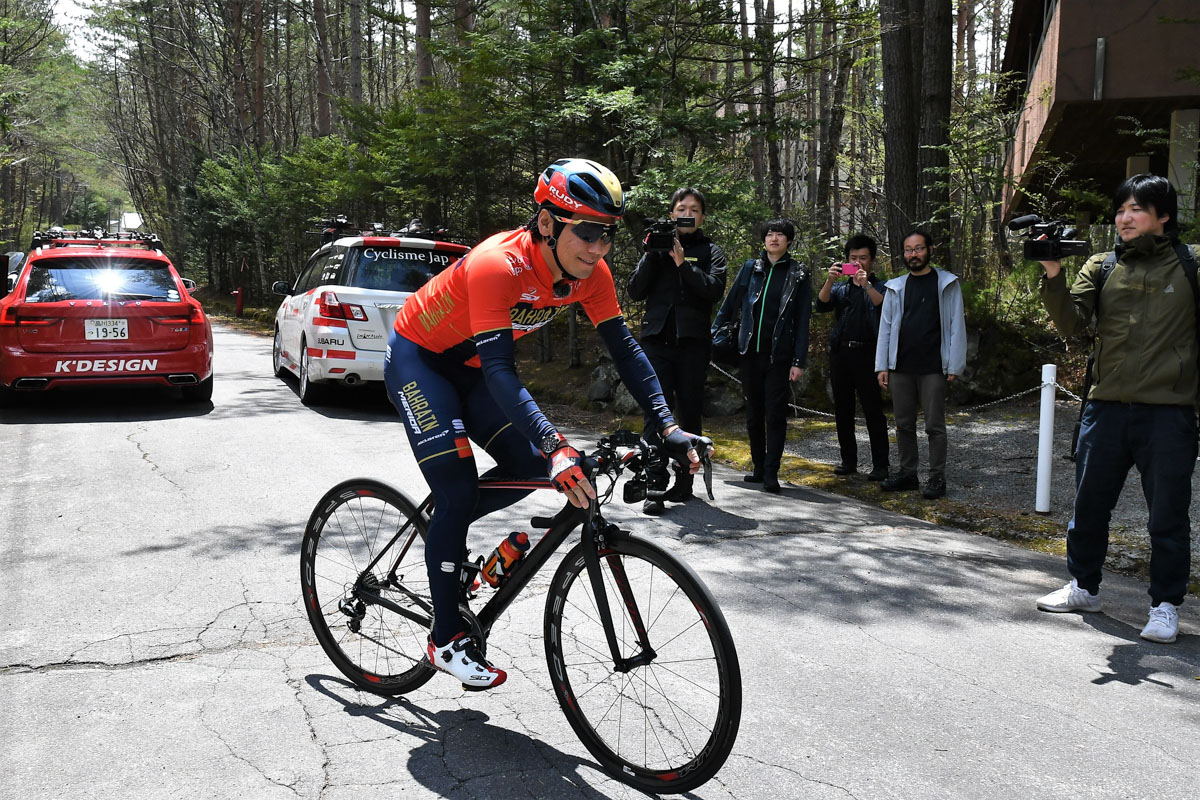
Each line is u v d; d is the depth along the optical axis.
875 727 3.10
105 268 9.12
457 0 18.38
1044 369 5.84
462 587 3.06
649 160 11.20
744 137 14.43
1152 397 3.89
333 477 6.55
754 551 5.11
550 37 10.97
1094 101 11.29
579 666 3.16
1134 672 3.61
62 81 35.00
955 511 5.97
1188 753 2.97
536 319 2.97
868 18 13.51
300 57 40.69
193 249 37.03
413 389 3.00
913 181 12.35
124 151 49.00
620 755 2.79
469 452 2.97
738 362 6.93
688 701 3.08
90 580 4.37
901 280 6.44
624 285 12.12
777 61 12.41
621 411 9.73
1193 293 3.88
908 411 6.46
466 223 14.43
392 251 9.59
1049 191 13.09
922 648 3.81
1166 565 3.94
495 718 3.12
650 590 2.79
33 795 2.58
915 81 13.30
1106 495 4.14
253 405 9.81
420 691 3.34
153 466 6.77
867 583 4.63
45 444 7.48
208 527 5.26
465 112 12.10
